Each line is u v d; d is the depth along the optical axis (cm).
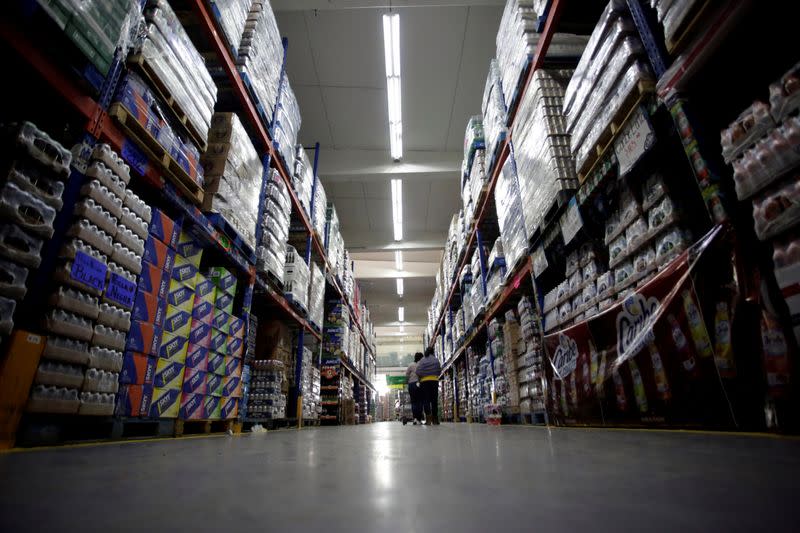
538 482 83
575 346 318
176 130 293
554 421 371
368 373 1836
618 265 266
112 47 209
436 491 75
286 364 590
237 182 377
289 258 582
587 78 282
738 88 189
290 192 575
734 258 162
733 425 166
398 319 2414
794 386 139
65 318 178
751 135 150
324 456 147
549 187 353
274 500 69
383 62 737
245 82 396
